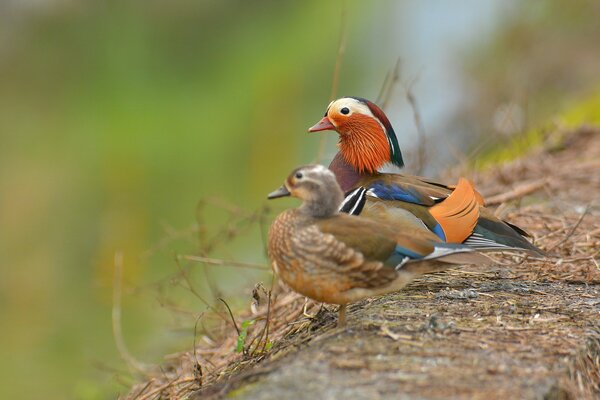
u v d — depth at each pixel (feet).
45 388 40.75
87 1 101.65
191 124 87.61
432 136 62.13
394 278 20.35
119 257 36.29
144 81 96.94
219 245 44.75
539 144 44.16
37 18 100.58
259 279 36.40
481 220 25.14
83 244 63.41
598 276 25.36
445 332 20.16
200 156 81.05
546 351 19.10
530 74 73.92
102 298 51.85
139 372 31.60
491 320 21.15
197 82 96.17
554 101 67.10
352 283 19.94
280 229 20.25
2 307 51.72
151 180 75.82
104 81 97.09
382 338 19.77
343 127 27.66
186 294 43.21
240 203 67.46
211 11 102.89
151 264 56.70
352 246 19.77
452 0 98.22
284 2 105.29
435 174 43.80
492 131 51.34
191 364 27.43
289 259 19.99
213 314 31.24
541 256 24.18
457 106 68.39
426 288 24.18
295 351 20.07
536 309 22.18
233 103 90.53
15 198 72.38
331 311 23.31
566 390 17.66
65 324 48.44
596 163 39.17
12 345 45.85
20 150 82.58
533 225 30.89
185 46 100.68
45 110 92.48
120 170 76.79
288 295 28.96
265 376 18.20
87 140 85.30
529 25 83.92
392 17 99.19
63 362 43.32
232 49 99.91
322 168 20.68
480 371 17.92
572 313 21.90
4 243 64.03
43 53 99.60
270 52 98.63
